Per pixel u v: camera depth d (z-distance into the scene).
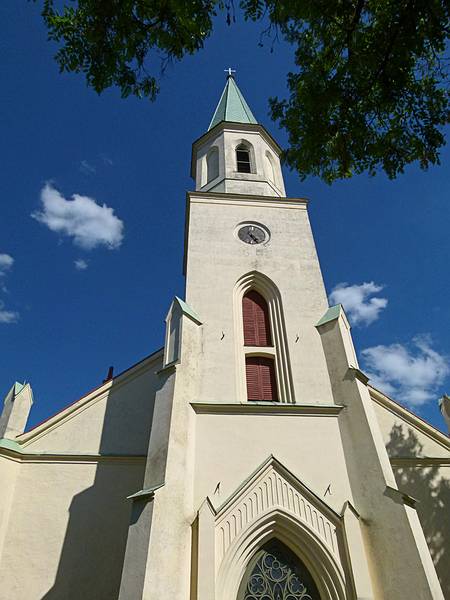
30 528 15.22
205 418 14.43
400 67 9.30
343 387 15.50
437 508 16.72
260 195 23.42
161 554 10.95
